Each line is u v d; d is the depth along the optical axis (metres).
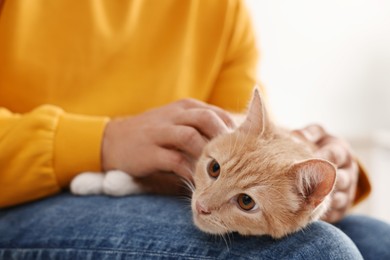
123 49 1.21
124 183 1.02
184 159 1.00
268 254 0.73
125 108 1.22
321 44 2.17
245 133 0.97
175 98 1.30
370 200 2.21
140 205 0.91
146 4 1.27
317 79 2.20
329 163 0.82
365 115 2.24
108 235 0.80
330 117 2.23
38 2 1.13
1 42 1.10
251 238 0.83
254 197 0.87
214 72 1.39
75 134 0.98
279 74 2.17
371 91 2.23
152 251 0.76
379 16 2.18
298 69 2.18
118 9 1.22
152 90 1.26
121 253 0.77
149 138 0.98
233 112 1.31
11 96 1.12
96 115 1.18
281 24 2.13
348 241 0.77
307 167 0.85
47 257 0.82
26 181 0.94
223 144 0.96
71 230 0.83
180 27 1.30
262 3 2.11
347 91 2.22
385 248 0.99
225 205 0.88
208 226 0.85
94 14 1.17
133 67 1.23
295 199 0.86
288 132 1.12
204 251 0.75
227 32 1.40
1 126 0.96
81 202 0.95
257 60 1.51
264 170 0.88
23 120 0.96
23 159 0.94
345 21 2.17
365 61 2.21
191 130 0.97
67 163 0.97
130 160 1.00
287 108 2.20
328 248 0.73
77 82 1.17
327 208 0.97
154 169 1.00
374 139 2.21
